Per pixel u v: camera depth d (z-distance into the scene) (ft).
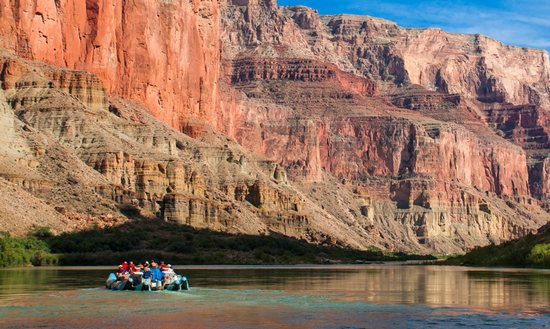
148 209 536.42
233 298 220.43
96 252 410.11
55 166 499.10
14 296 218.79
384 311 198.39
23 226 405.18
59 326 173.88
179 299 216.13
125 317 185.06
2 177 444.55
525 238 481.46
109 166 536.01
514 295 236.02
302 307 204.13
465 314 194.49
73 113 565.94
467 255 551.59
